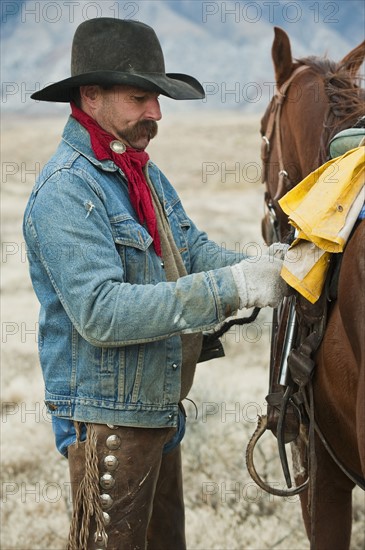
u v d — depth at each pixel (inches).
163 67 193.8
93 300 173.9
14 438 380.8
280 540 284.7
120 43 185.2
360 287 155.8
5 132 3198.8
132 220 186.2
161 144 2340.1
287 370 189.3
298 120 235.9
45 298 188.4
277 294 177.0
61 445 195.6
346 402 171.3
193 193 1551.4
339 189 168.1
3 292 735.1
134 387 184.4
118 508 185.8
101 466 185.2
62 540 297.7
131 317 172.4
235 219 1135.6
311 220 167.8
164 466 213.8
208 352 215.9
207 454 339.3
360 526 290.7
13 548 293.1
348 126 211.6
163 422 188.4
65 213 179.0
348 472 189.5
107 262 177.6
